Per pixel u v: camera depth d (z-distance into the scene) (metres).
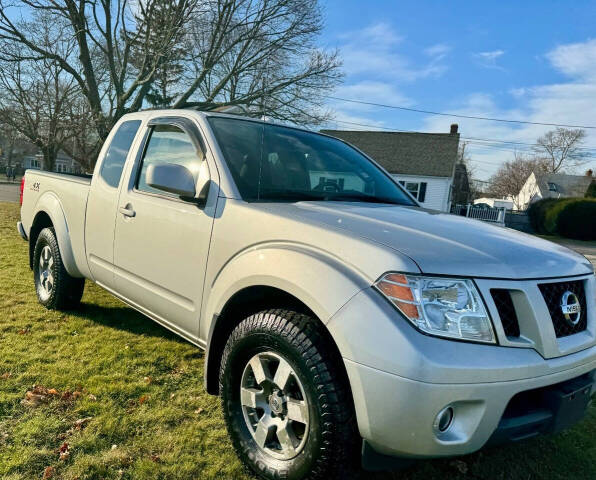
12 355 3.23
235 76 17.92
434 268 1.73
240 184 2.50
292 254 1.97
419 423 1.60
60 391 2.78
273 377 2.09
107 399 2.74
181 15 14.47
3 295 4.61
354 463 1.85
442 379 1.58
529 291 1.82
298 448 1.93
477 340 1.69
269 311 2.09
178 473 2.16
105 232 3.30
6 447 2.23
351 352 1.70
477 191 78.00
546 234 28.69
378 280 1.74
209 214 2.46
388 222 2.15
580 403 1.96
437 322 1.67
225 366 2.23
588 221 26.12
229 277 2.22
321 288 1.81
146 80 14.74
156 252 2.78
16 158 63.41
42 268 4.33
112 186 3.31
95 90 16.62
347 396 1.79
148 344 3.64
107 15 15.46
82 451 2.25
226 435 2.50
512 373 1.68
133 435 2.43
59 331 3.74
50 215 4.00
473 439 1.67
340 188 3.05
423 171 28.45
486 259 1.85
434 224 2.25
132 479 2.10
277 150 2.96
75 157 16.95
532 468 2.45
